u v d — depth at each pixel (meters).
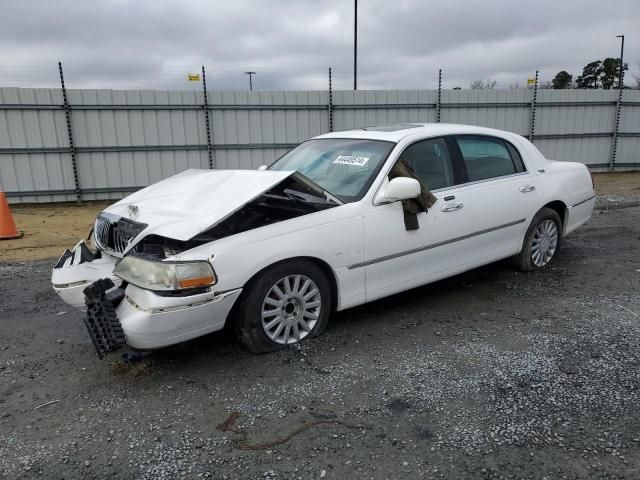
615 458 2.49
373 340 3.94
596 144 16.59
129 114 12.59
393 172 4.25
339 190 4.25
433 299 4.86
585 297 4.81
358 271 4.01
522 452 2.55
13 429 2.90
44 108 11.99
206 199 3.71
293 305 3.81
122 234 3.84
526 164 5.34
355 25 20.42
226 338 4.00
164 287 3.21
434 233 4.39
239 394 3.20
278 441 2.71
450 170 4.67
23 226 9.70
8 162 12.03
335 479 2.41
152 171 13.05
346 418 2.90
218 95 13.07
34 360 3.80
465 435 2.71
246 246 3.45
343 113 14.07
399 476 2.41
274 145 13.74
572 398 3.03
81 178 12.59
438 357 3.63
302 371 3.47
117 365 3.64
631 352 3.61
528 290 5.04
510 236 5.14
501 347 3.76
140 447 2.70
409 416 2.90
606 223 8.52
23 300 5.22
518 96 15.41
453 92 14.80
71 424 2.94
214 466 2.53
